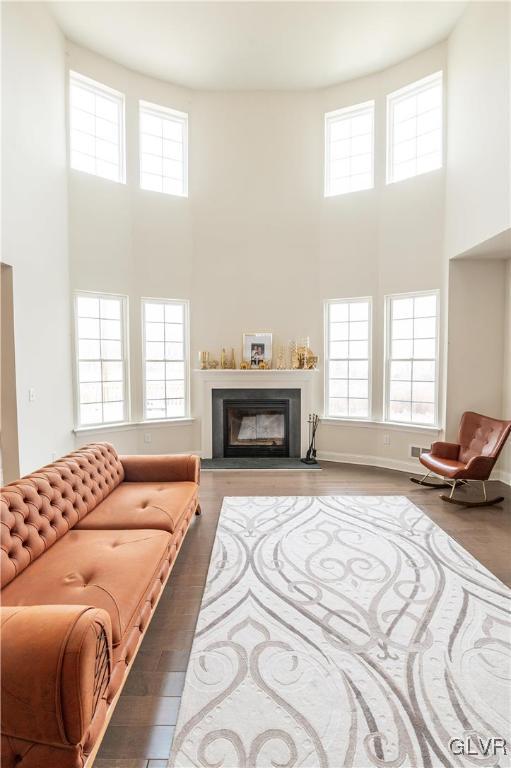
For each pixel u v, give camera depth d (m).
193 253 5.86
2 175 3.48
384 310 5.51
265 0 4.30
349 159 5.81
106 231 5.23
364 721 1.61
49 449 4.38
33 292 4.04
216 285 5.88
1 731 1.20
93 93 5.24
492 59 3.90
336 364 5.91
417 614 2.27
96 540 2.25
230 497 4.25
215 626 2.18
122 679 1.52
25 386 3.87
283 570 2.75
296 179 5.84
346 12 4.46
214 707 1.67
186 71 5.45
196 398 5.98
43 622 1.24
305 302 5.88
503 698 1.72
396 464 5.43
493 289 4.85
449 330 4.86
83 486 2.71
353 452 5.76
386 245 5.45
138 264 5.51
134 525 2.51
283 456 5.93
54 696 1.15
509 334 4.77
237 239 5.87
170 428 5.80
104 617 1.35
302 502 4.09
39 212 4.17
